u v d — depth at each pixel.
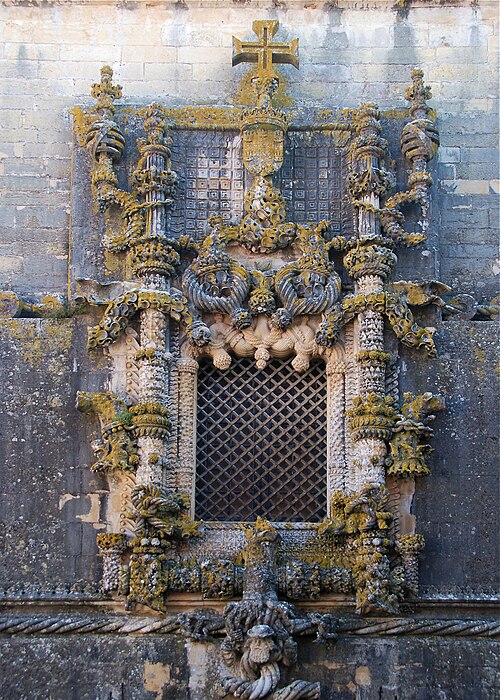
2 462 14.10
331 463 14.20
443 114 15.95
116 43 16.00
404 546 13.70
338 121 15.31
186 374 14.37
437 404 14.17
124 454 13.88
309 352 14.45
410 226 15.05
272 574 13.55
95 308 14.51
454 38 16.16
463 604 13.84
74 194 14.95
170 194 14.88
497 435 14.33
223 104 15.83
